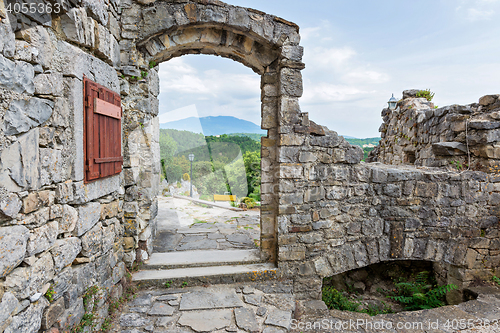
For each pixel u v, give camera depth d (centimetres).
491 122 400
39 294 166
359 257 379
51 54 185
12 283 148
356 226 377
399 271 489
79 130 206
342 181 369
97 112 227
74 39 204
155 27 316
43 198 176
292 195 354
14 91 150
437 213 392
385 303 434
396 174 379
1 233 141
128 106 328
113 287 276
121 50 316
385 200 381
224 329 260
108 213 266
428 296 435
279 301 313
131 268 333
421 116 569
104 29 253
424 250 393
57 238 194
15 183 151
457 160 445
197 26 331
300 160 353
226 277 344
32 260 163
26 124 159
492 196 400
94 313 234
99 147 234
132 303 293
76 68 201
